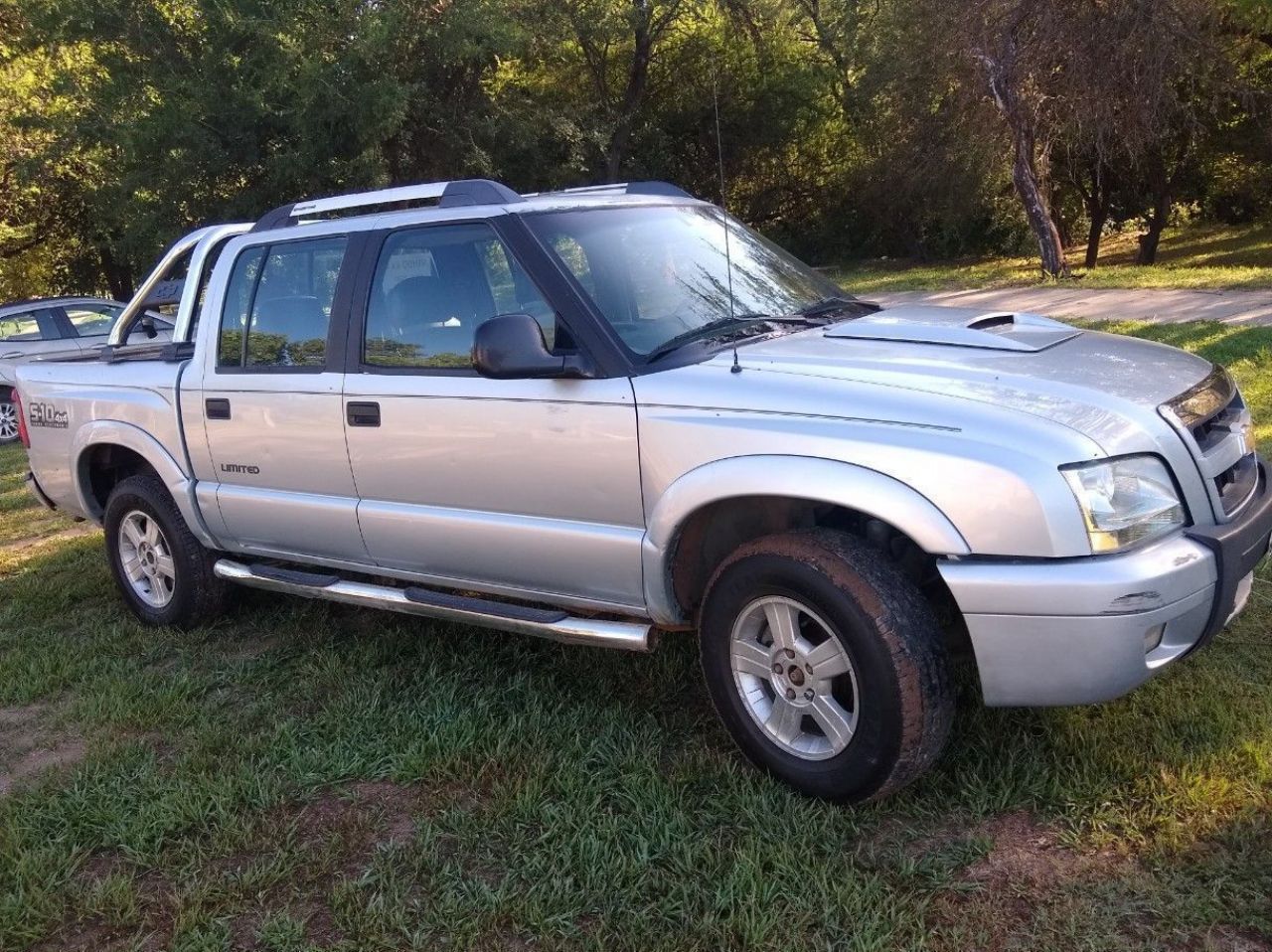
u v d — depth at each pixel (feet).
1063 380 10.57
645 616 12.16
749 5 102.63
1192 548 9.87
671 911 9.40
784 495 10.39
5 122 80.02
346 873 10.42
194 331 17.21
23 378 19.49
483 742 12.57
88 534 25.18
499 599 14.85
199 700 14.79
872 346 11.84
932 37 71.92
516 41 81.10
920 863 9.70
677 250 13.73
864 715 10.18
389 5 76.18
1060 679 9.62
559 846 10.45
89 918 10.11
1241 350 30.14
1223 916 8.69
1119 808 10.16
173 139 72.64
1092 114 61.11
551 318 12.27
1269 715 11.35
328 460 14.35
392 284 13.75
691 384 11.26
